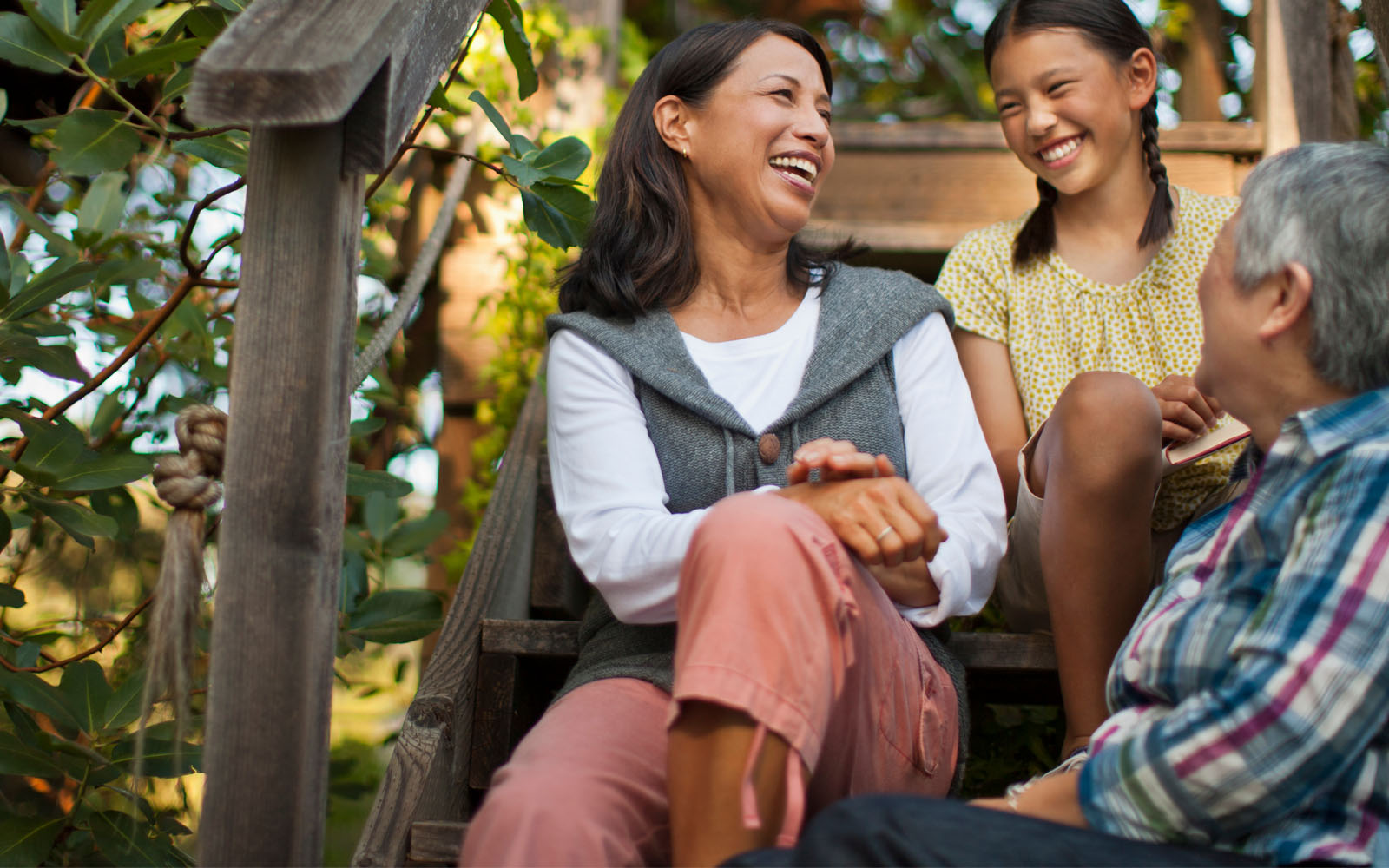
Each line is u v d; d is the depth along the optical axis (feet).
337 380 3.62
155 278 6.24
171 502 3.60
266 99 3.24
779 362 5.03
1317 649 3.00
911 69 19.17
